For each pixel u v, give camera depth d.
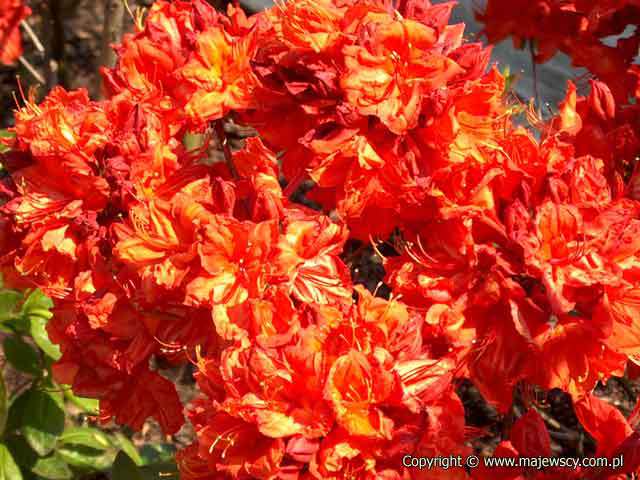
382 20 0.58
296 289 0.57
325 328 0.55
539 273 0.56
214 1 1.31
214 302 0.55
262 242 0.55
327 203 0.63
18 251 0.64
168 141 0.62
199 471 0.58
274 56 0.59
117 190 0.60
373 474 0.53
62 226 0.61
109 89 0.65
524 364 0.58
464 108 0.58
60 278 0.62
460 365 0.59
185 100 0.62
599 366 0.58
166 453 0.92
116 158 0.59
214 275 0.55
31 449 0.80
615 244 0.56
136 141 0.60
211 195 0.58
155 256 0.57
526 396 0.64
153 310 0.59
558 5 0.80
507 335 0.58
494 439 0.89
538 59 0.82
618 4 0.74
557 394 0.92
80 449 0.84
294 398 0.54
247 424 0.54
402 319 0.55
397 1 0.61
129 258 0.57
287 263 0.55
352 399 0.53
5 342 0.80
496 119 0.60
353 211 0.58
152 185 0.60
